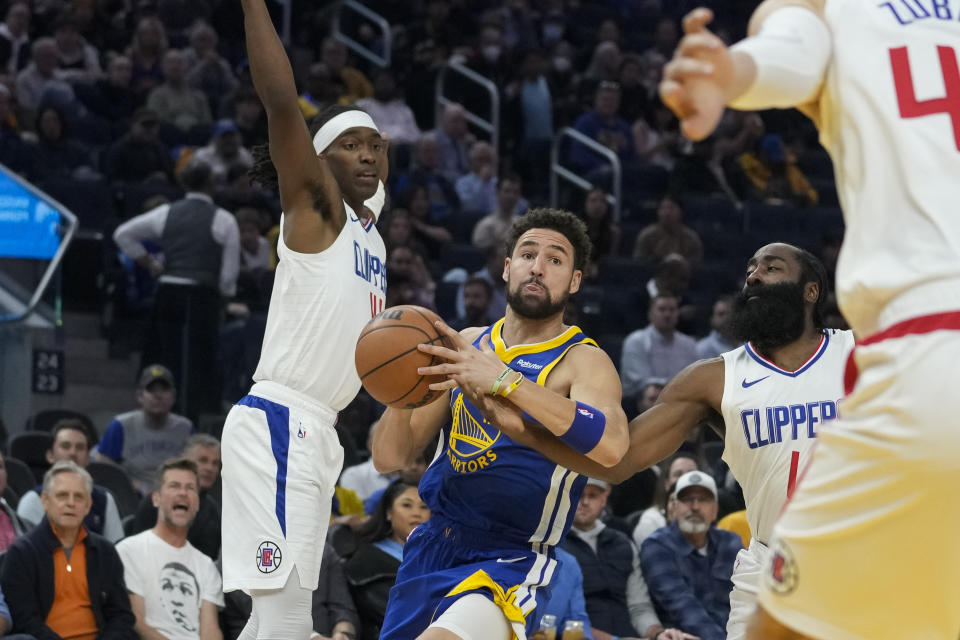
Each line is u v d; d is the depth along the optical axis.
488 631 5.19
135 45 22.80
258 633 5.88
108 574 9.18
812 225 23.00
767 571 3.56
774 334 5.61
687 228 21.44
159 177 19.44
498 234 19.81
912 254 3.35
